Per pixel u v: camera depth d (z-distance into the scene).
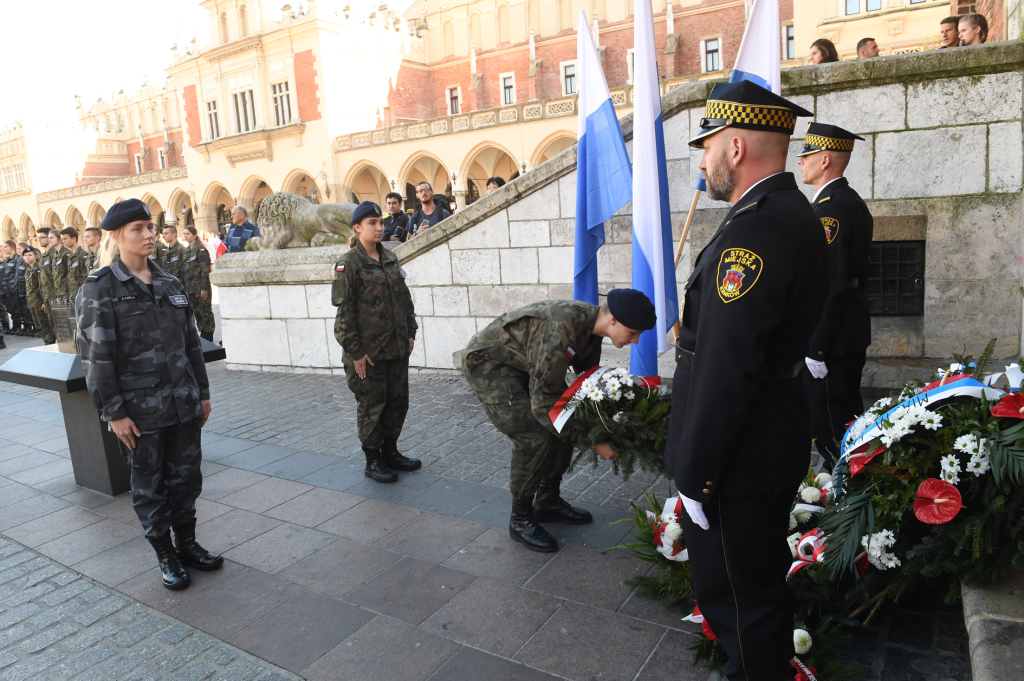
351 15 37.25
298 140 37.41
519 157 30.78
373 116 39.00
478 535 3.58
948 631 2.47
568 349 3.01
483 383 3.33
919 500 2.29
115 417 3.14
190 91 42.31
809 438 2.01
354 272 4.26
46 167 53.94
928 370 4.93
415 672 2.50
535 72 38.62
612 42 36.91
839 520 2.47
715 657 2.38
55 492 4.68
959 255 4.78
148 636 2.86
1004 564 2.21
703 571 2.05
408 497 4.16
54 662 2.71
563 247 6.38
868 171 4.90
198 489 3.47
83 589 3.29
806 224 1.86
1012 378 2.48
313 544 3.62
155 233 3.38
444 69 42.56
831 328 3.35
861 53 6.11
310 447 5.27
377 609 2.95
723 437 1.82
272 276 8.19
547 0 38.66
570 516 3.63
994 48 4.41
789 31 31.39
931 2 19.50
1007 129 4.52
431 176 37.25
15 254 16.02
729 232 1.87
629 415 2.93
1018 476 2.11
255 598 3.11
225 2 39.09
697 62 34.81
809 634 2.36
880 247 5.14
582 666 2.47
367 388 4.32
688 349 2.11
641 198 4.05
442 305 7.16
